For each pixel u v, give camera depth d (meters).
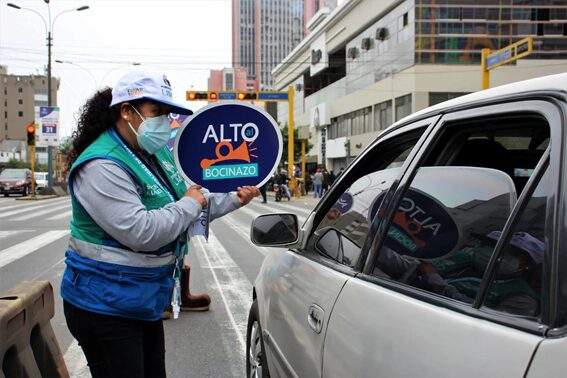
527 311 1.16
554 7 30.72
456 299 1.40
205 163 2.33
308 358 2.12
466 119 1.64
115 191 1.93
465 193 1.59
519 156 1.77
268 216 2.71
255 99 28.56
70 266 2.06
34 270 7.49
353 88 42.03
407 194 1.84
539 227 1.21
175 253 2.17
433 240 1.62
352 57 41.59
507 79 30.61
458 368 1.21
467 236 1.50
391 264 1.76
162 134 2.12
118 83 2.09
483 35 30.97
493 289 1.29
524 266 1.22
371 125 38.16
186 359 4.13
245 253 9.30
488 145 1.82
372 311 1.66
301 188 34.56
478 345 1.20
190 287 6.59
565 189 1.15
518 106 1.41
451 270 1.49
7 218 15.80
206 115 2.32
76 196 1.99
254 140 2.35
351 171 2.53
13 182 31.88
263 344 3.03
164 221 1.96
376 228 1.94
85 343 2.10
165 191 2.14
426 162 1.84
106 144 2.05
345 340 1.76
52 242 10.40
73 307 2.05
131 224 1.90
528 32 31.00
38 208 20.36
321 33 48.69
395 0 33.09
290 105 29.12
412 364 1.37
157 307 2.14
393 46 34.06
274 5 118.88
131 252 2.02
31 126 27.84
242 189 2.32
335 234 2.38
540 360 1.03
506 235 1.31
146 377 2.32
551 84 1.33
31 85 130.25
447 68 31.03
